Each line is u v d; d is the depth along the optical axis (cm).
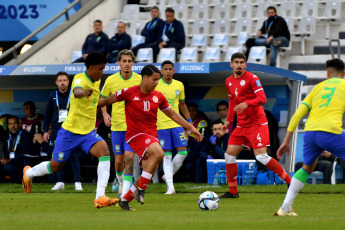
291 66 6294
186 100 5531
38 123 5194
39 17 6869
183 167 5100
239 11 6888
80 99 2930
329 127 2442
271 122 4912
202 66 4759
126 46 5888
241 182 4559
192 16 7038
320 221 2119
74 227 2031
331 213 2556
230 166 3522
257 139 3459
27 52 6406
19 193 4088
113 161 5003
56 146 3036
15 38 6888
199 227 1994
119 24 5909
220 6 6956
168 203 3191
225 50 6450
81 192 4162
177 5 7112
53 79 5569
